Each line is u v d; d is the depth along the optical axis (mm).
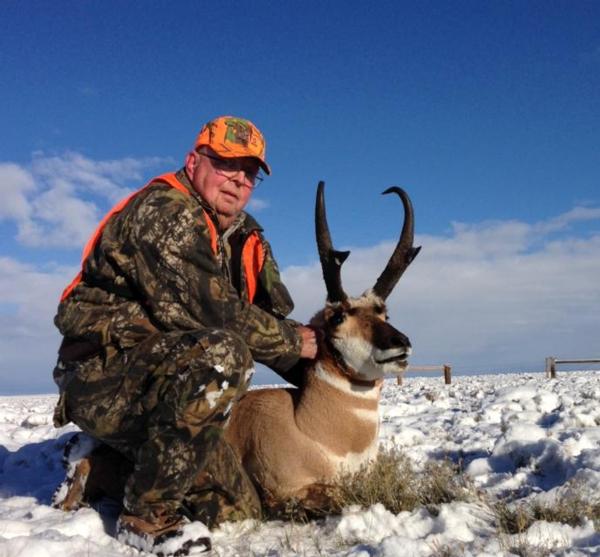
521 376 24984
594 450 4879
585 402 8242
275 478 4117
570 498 3713
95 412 3723
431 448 5844
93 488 4207
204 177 4145
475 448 5730
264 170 4340
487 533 3420
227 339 3527
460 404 10141
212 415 3500
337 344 4129
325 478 4082
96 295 3779
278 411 4230
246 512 3885
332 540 3453
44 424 9359
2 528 3500
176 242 3654
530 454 4926
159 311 3627
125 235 3676
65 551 3088
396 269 4480
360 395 4160
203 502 3797
